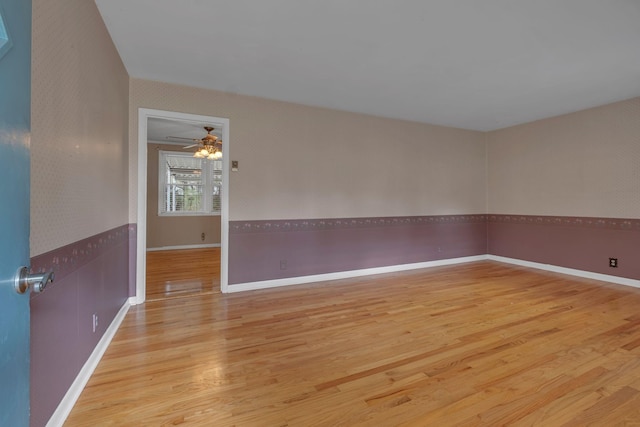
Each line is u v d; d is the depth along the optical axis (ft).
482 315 10.14
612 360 7.23
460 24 7.97
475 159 19.43
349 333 8.77
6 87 2.55
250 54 9.56
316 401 5.78
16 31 2.70
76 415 5.33
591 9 7.32
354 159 15.53
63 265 5.26
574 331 8.86
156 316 10.06
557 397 5.89
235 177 12.83
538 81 11.65
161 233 23.47
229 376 6.59
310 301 11.60
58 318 5.08
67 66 5.42
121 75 9.85
